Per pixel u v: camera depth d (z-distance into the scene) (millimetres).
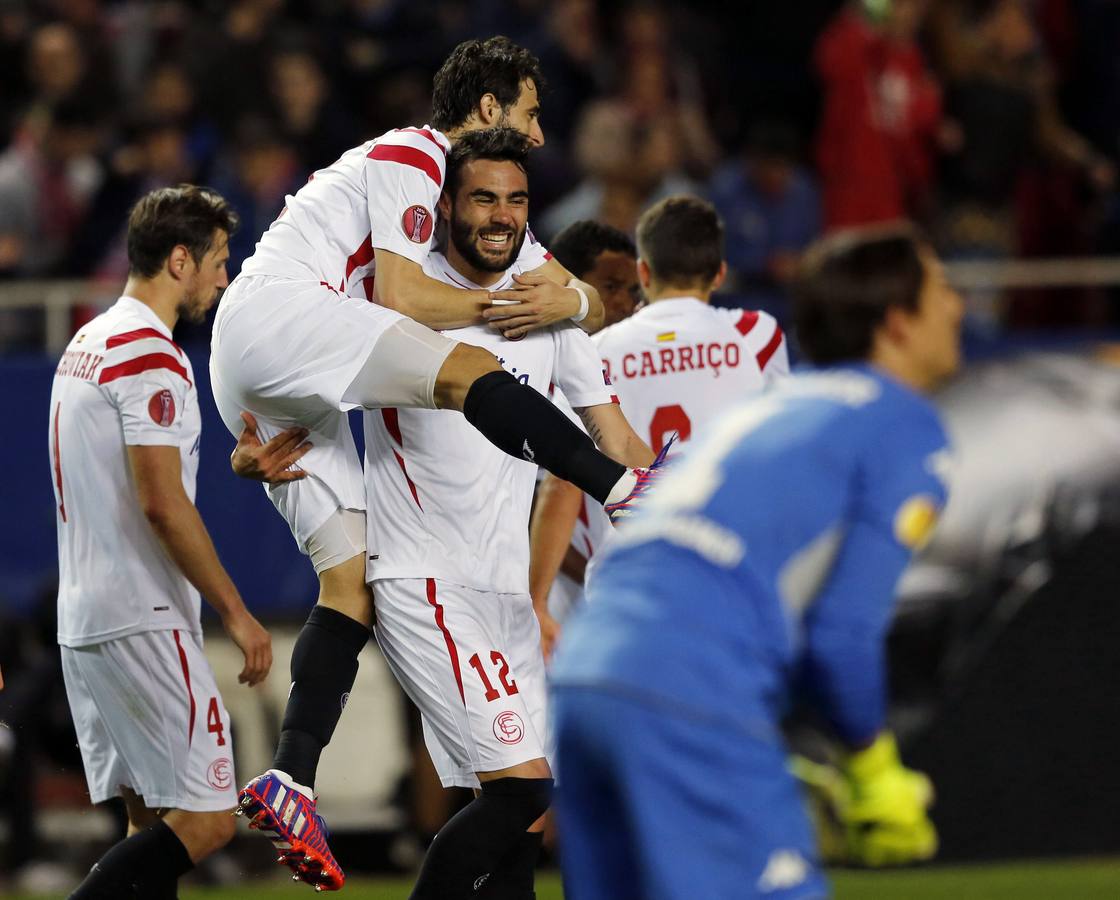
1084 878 24172
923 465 9703
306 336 13680
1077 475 26047
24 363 28094
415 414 14031
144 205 16297
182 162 32594
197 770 15898
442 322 13977
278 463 14125
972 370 26562
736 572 9539
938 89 33719
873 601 9570
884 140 32656
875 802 9703
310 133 34344
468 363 13398
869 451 9664
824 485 9617
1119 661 25641
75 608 16094
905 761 25500
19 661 26922
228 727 16297
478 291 14109
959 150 33750
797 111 41188
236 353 13945
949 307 10320
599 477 13164
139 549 15898
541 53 36344
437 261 14547
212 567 15672
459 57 15461
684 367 16312
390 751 28938
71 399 16031
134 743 16000
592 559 16344
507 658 14250
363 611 14422
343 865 27562
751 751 9312
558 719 9820
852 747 9711
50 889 25828
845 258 10195
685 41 38594
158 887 15695
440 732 14094
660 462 13328
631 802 9352
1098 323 31453
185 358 16094
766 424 9930
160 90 34344
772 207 32875
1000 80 33719
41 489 27984
